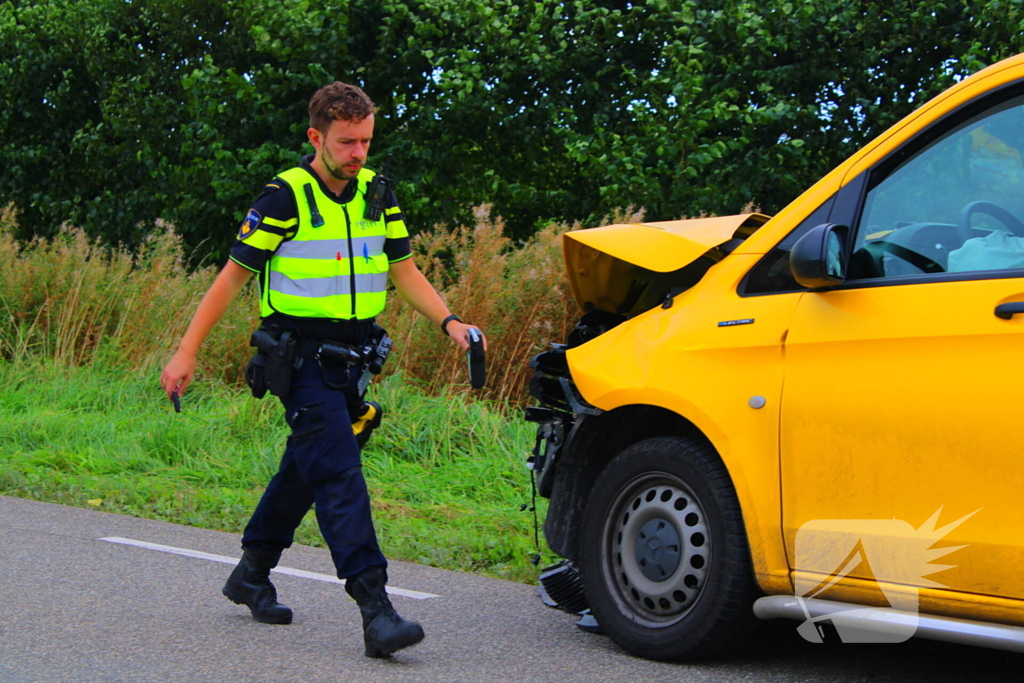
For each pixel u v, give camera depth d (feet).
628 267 17.01
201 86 54.03
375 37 55.01
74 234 48.34
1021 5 45.06
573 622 17.16
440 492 28.58
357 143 14.61
